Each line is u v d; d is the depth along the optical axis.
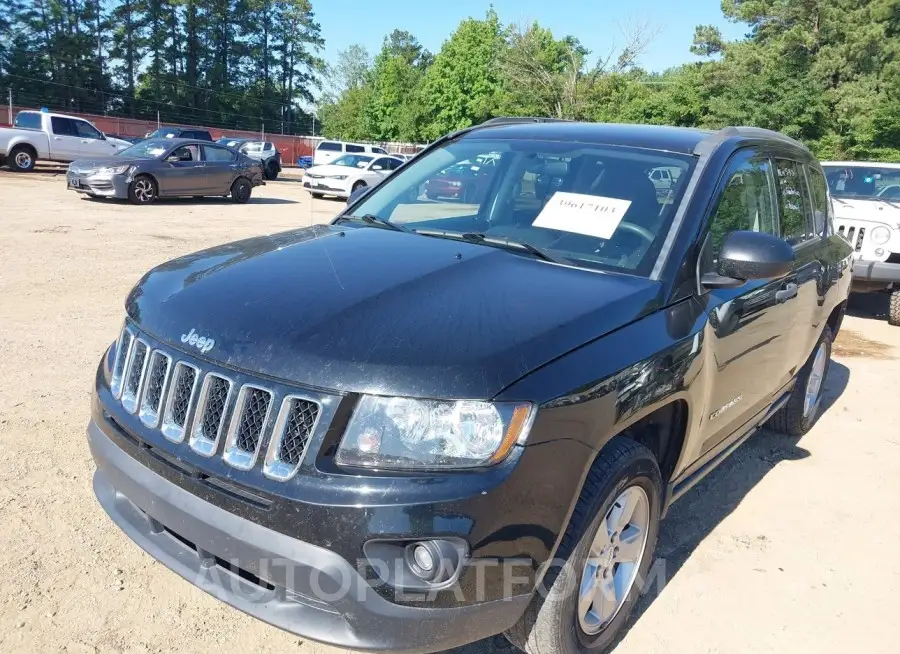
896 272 8.66
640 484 2.79
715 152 3.49
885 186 9.88
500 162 3.77
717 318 3.11
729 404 3.47
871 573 3.59
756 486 4.47
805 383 4.96
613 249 3.12
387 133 71.19
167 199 18.83
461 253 3.03
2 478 3.77
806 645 3.04
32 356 5.64
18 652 2.63
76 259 9.48
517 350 2.31
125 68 66.94
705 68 36.25
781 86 32.22
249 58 73.38
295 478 2.17
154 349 2.59
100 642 2.73
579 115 42.38
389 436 2.16
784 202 4.19
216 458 2.32
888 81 33.16
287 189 27.78
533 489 2.23
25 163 23.02
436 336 2.32
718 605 3.27
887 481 4.61
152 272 3.10
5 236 10.85
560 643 2.51
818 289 4.46
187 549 2.50
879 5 34.69
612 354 2.52
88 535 3.37
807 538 3.88
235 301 2.57
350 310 2.45
